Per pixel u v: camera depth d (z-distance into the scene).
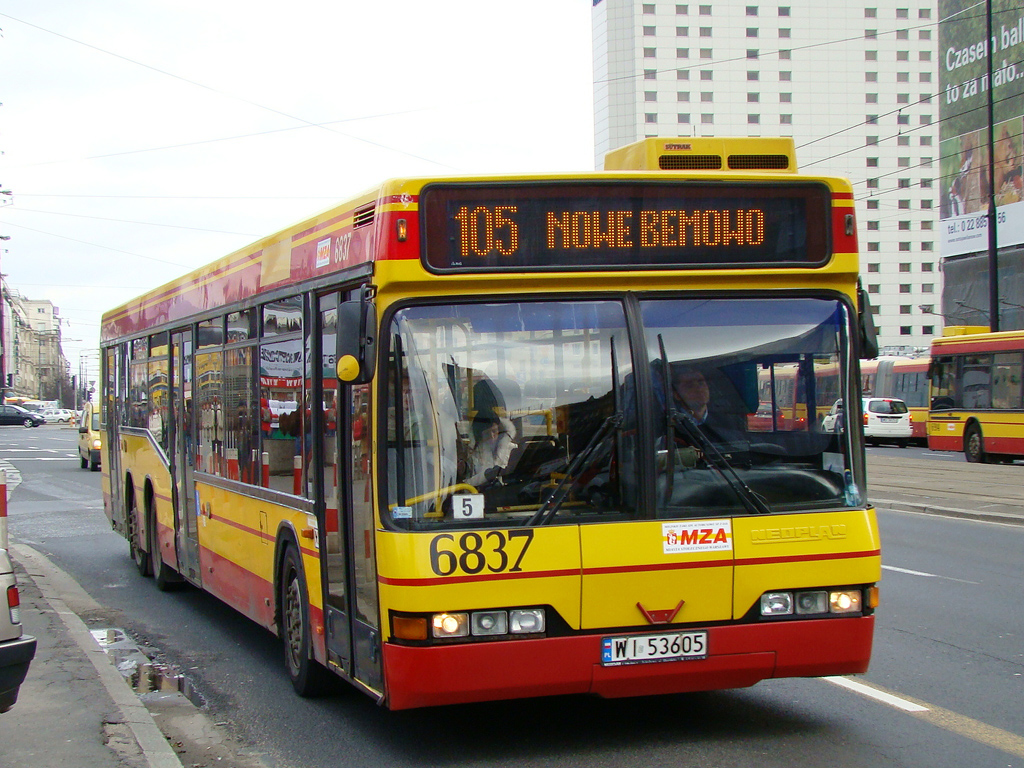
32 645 5.36
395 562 5.34
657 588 5.50
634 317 5.72
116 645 9.22
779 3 113.69
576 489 5.52
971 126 52.31
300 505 6.98
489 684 5.31
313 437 6.66
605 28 113.12
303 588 7.02
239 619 10.38
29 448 49.34
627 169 6.77
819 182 6.02
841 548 5.73
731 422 5.73
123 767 5.60
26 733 6.19
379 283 5.57
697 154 6.61
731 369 5.77
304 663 7.08
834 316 5.99
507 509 5.45
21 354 156.00
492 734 6.23
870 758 5.66
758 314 5.88
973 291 52.41
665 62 112.25
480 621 5.33
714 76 112.81
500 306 5.64
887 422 40.19
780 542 5.65
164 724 6.72
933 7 116.00
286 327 7.37
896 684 7.24
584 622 5.42
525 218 5.70
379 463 5.48
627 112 112.12
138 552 12.98
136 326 12.95
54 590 11.65
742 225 5.93
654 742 5.98
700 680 5.59
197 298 9.98
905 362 42.66
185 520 10.52
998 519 16.81
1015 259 49.69
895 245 115.62
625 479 5.57
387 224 5.58
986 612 9.71
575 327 5.68
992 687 7.16
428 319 5.59
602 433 5.58
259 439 8.02
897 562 12.63
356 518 5.95
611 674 5.43
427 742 6.14
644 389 5.64
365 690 5.79
